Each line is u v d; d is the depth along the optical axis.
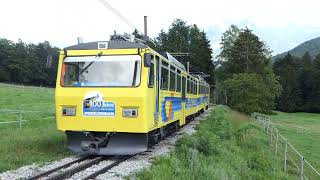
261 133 31.28
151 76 13.77
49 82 122.06
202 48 95.56
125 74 13.34
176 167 11.77
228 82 50.09
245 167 15.60
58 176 9.99
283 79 108.00
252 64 79.69
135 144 13.41
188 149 14.98
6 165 11.31
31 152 13.56
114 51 13.59
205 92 46.59
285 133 42.22
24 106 36.75
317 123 69.12
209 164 13.30
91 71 13.57
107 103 13.21
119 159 13.41
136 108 13.07
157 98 14.79
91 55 13.70
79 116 13.41
